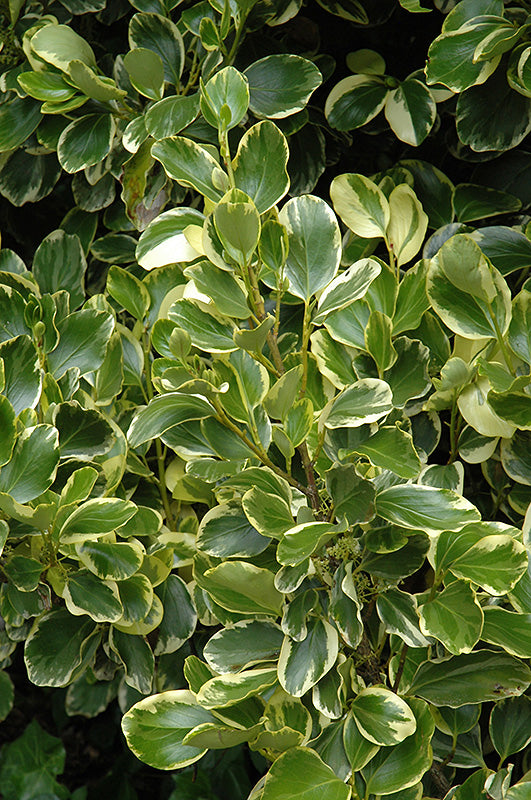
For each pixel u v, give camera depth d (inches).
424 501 51.6
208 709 51.5
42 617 56.1
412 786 52.6
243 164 52.7
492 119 56.3
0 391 52.1
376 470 53.8
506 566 51.1
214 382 52.0
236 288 52.2
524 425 53.4
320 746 52.6
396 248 55.4
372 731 51.4
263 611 53.2
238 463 52.7
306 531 50.0
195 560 54.2
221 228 50.4
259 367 53.2
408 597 52.8
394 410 54.7
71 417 54.0
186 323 52.9
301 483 54.2
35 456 51.9
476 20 55.1
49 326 55.1
